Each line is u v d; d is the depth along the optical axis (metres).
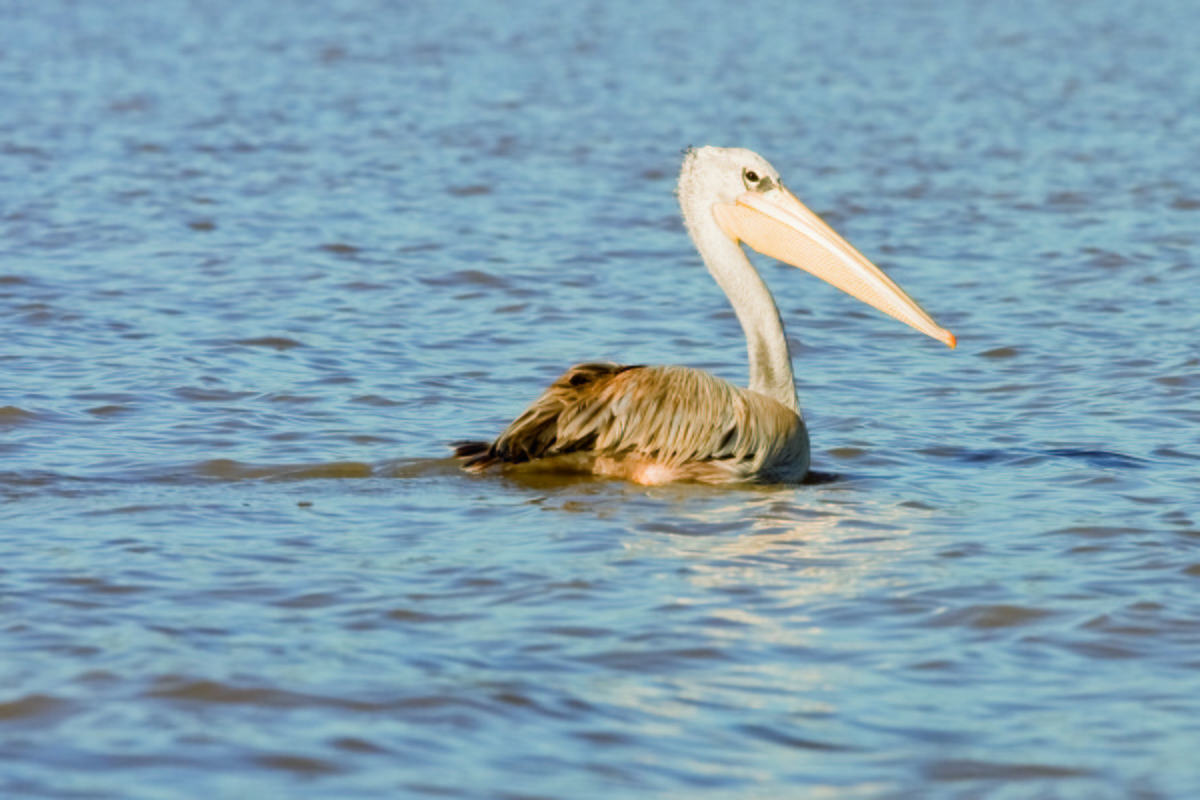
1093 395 16.81
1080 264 24.44
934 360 18.70
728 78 50.19
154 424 14.74
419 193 30.06
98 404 15.42
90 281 21.84
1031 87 48.41
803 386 17.42
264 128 38.03
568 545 11.09
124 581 10.14
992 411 16.20
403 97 44.44
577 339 19.45
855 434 15.18
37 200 27.98
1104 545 11.26
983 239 26.56
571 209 28.73
